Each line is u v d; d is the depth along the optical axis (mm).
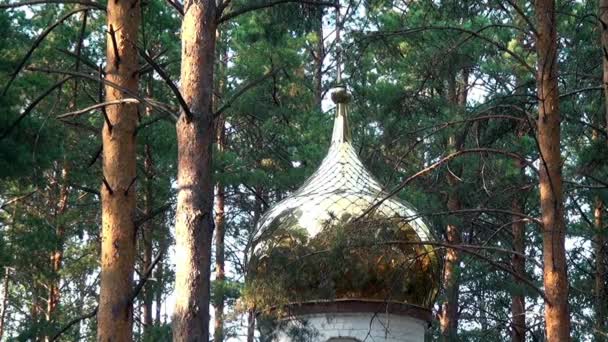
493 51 29781
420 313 22266
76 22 32938
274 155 35094
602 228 26859
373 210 18422
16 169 21234
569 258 29562
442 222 29516
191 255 13156
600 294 26609
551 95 17375
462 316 34500
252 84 14352
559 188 16891
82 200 38250
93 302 40344
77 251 39344
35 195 37875
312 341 20984
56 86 15195
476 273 32375
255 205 37688
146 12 27750
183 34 14117
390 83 29672
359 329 21422
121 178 14781
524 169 29500
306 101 36719
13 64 23094
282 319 20797
